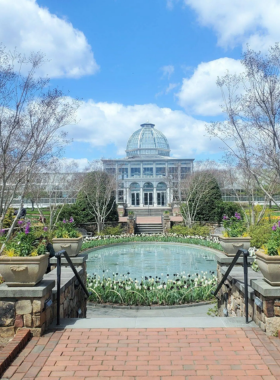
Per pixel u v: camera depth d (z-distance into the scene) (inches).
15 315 184.9
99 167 1131.3
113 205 1120.2
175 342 179.3
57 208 930.7
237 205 1035.9
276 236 194.4
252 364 157.2
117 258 659.4
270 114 426.3
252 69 424.2
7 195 483.2
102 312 326.6
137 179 2253.9
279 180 548.1
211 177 1085.8
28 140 412.5
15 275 185.3
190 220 1011.9
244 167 554.3
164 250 769.6
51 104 418.3
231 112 710.5
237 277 250.8
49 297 203.5
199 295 359.9
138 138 2682.1
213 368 154.0
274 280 183.8
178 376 147.9
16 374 148.6
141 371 151.8
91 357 164.1
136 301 349.1
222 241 306.5
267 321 184.2
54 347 173.5
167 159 2308.1
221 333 189.0
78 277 253.4
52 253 215.8
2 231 347.6
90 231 1019.9
